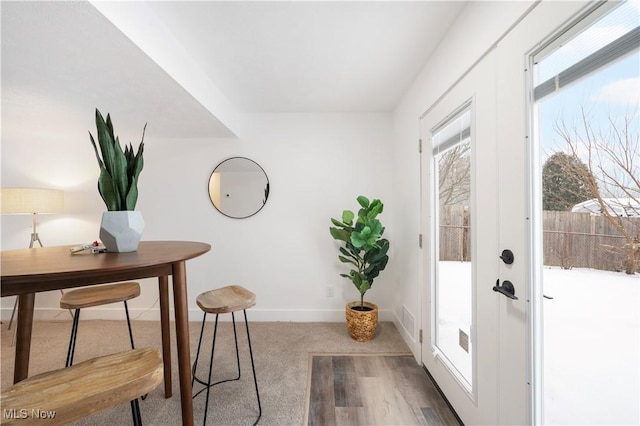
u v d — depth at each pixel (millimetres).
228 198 2826
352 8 1344
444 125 1624
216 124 2365
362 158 2811
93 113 2059
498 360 1114
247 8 1335
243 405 1592
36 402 615
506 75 1050
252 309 2834
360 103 2572
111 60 1336
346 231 2463
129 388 698
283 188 2826
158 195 2828
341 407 1573
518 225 992
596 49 727
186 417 1143
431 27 1491
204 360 2062
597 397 755
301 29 1496
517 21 987
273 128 2820
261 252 2836
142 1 1264
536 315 934
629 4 653
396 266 2656
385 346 2279
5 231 2785
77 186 2805
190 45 1629
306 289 2842
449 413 1523
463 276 1440
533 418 933
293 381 1811
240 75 2008
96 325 2689
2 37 1135
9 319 2758
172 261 969
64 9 978
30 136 2748
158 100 1835
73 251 1076
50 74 1466
